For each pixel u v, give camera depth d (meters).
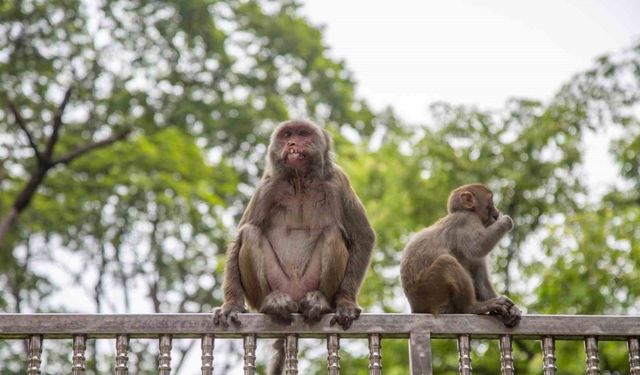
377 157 23.91
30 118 26.22
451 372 19.86
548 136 22.06
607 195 22.06
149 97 26.42
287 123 10.05
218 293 26.08
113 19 25.94
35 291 26.08
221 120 26.66
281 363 9.73
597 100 22.56
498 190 22.28
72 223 26.17
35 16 25.70
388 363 19.73
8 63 25.48
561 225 19.72
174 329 9.05
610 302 18.94
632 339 9.38
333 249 9.55
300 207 9.90
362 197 23.38
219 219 26.81
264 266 9.59
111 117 26.66
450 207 11.34
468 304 10.09
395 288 21.25
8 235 25.94
